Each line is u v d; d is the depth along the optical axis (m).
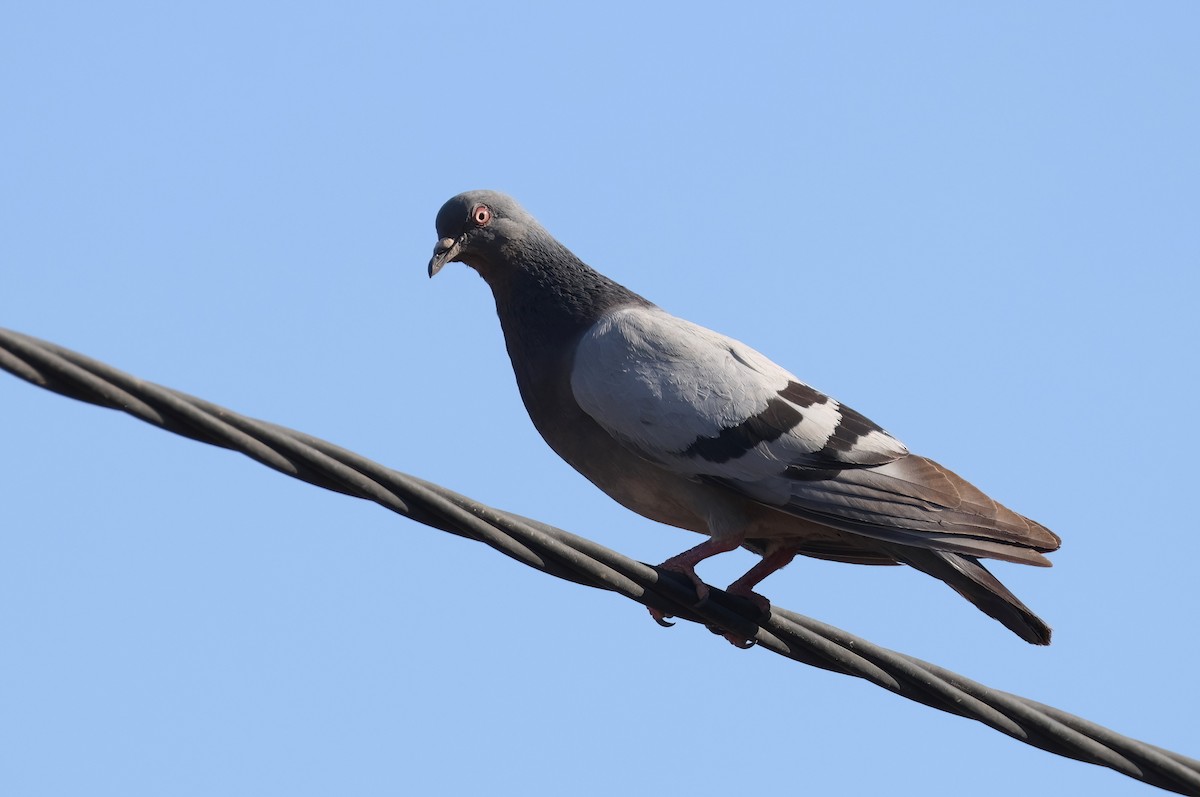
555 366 12.98
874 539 11.88
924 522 11.71
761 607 10.68
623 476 12.75
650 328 12.59
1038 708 10.59
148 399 7.99
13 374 7.58
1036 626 11.44
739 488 12.10
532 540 9.59
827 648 10.60
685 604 10.55
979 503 11.88
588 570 9.98
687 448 12.16
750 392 12.18
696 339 12.53
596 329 12.80
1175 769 10.71
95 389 7.80
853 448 12.07
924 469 12.10
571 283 13.42
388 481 8.91
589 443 12.78
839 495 11.90
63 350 7.70
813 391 12.50
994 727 10.60
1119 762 10.68
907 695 10.66
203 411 8.19
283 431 8.52
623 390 12.34
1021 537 11.66
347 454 8.76
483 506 9.31
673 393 12.22
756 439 12.06
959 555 11.76
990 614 11.73
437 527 9.24
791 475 12.00
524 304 13.41
